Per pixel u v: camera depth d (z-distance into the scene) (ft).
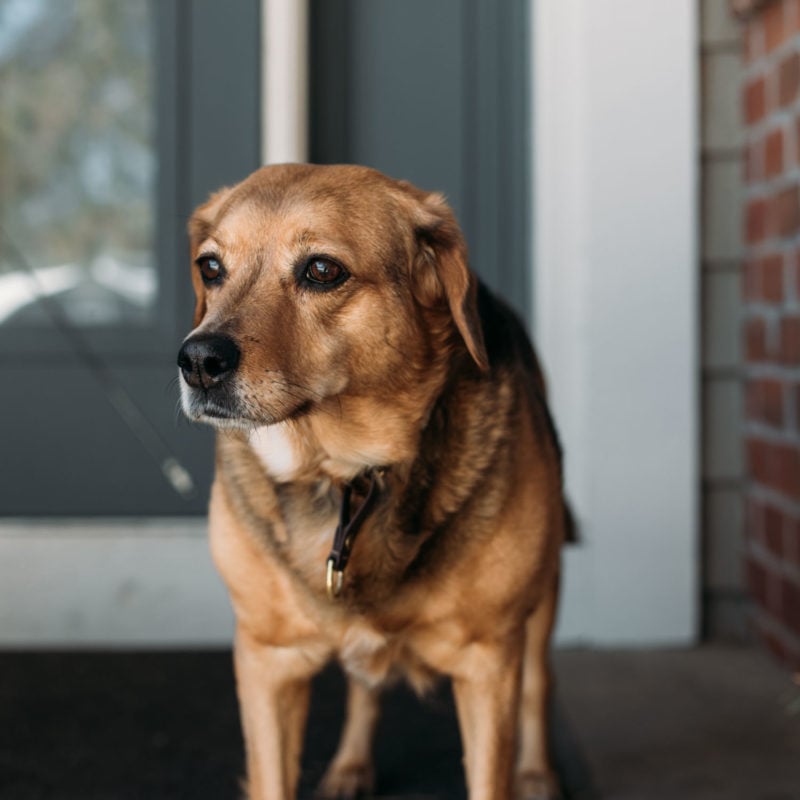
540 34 11.89
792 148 10.40
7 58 12.40
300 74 12.19
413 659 7.09
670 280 11.59
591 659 11.52
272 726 7.05
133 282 12.53
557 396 11.94
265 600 6.82
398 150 12.62
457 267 6.57
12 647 12.07
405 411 6.65
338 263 6.38
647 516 11.76
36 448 12.38
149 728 9.77
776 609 11.09
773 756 9.05
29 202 12.53
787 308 10.60
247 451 6.87
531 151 12.39
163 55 12.35
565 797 8.38
